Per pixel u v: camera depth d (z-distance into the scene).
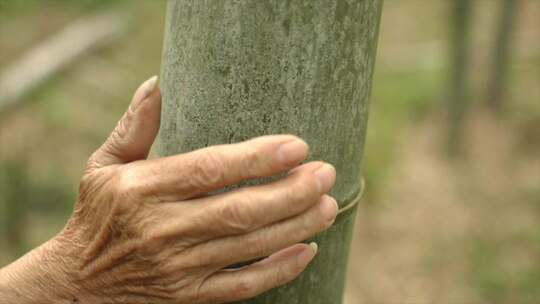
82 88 5.91
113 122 5.61
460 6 4.94
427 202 5.02
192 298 0.89
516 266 4.34
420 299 4.21
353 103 0.98
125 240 0.88
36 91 5.33
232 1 0.89
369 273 4.44
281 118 0.93
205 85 0.93
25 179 4.43
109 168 0.90
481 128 5.75
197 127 0.96
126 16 6.98
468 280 4.29
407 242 4.68
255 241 0.84
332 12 0.90
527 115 5.89
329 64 0.92
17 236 4.20
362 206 4.96
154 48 6.79
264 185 0.83
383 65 6.81
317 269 1.07
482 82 6.17
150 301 0.93
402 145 5.63
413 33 7.38
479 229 4.71
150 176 0.84
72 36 6.24
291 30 0.89
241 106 0.93
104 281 0.95
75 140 5.31
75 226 0.98
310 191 0.81
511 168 5.33
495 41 5.72
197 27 0.92
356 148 1.02
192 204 0.83
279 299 1.06
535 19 7.32
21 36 6.38
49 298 1.00
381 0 0.97
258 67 0.90
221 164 0.80
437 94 6.10
